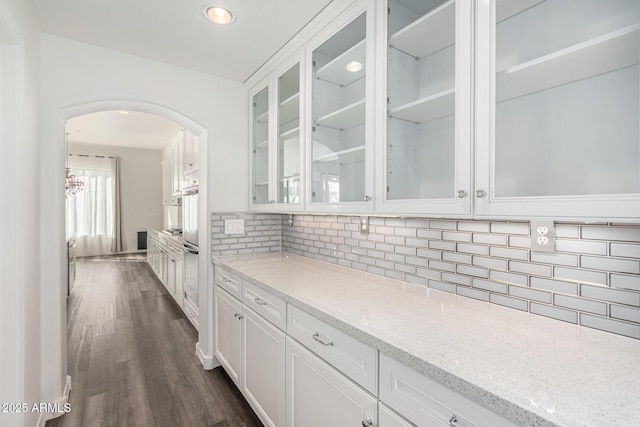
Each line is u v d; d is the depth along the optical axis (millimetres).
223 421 1818
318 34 1712
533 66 921
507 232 1209
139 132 5484
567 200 821
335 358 1151
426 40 1290
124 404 1957
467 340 956
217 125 2418
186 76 2291
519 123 1042
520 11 1021
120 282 4938
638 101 866
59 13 1643
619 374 763
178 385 2164
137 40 1916
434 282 1462
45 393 1796
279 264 2139
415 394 864
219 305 2287
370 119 1382
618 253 958
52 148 1832
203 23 1746
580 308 1031
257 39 1909
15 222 1352
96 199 7133
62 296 1888
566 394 677
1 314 1327
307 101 1810
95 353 2619
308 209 1796
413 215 1208
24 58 1398
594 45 824
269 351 1596
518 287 1177
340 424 1126
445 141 1216
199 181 2533
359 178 1509
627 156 878
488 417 702
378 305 1292
